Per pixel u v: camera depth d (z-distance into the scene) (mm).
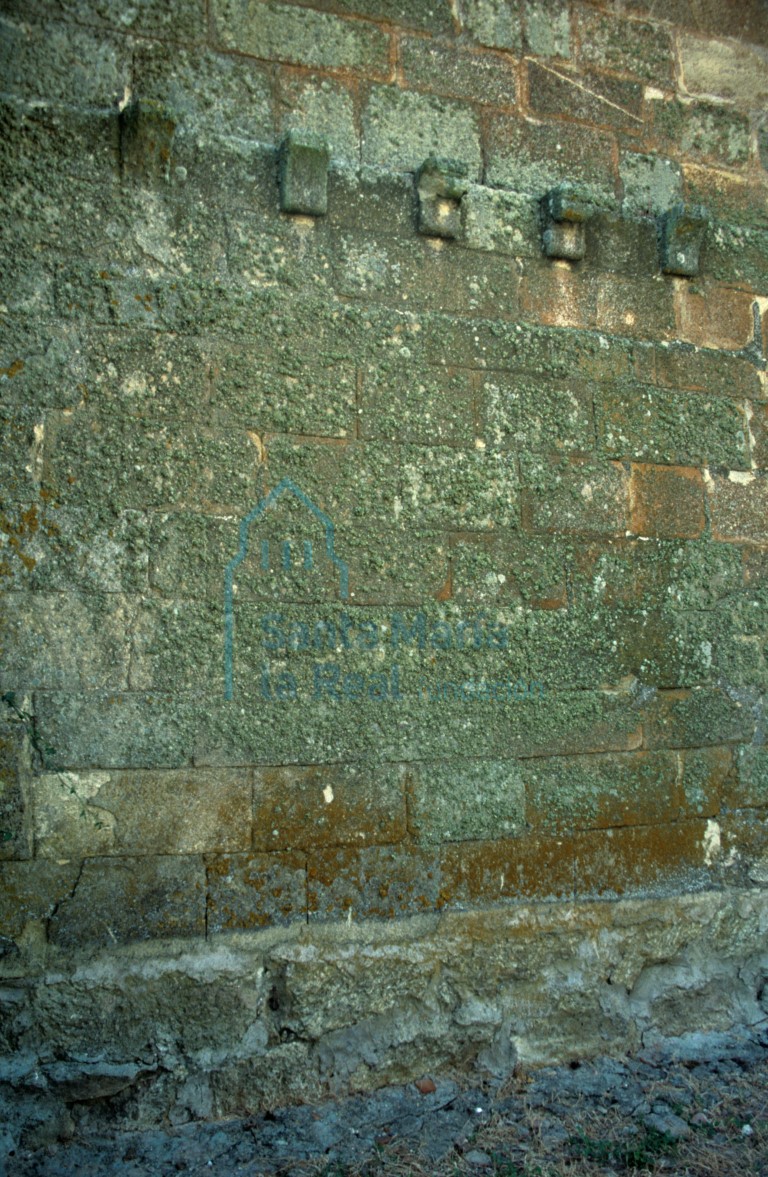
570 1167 3125
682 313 4234
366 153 3852
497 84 4078
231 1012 3355
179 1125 3260
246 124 3699
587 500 3984
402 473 3721
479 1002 3645
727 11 4520
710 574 4160
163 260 3488
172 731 3371
